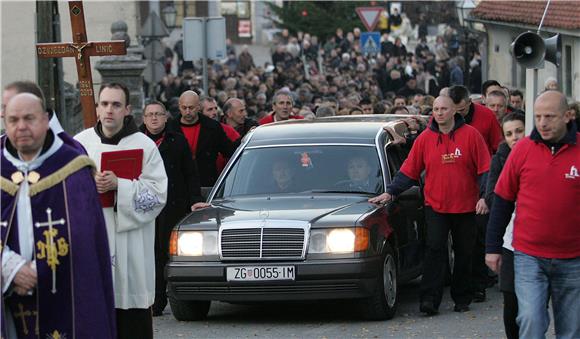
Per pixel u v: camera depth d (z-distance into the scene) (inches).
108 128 1029.8
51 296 836.6
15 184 836.0
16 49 3452.3
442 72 4557.1
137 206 1007.6
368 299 1318.9
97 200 854.5
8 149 843.4
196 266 1305.4
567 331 978.7
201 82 4598.9
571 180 951.0
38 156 839.1
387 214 1357.0
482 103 1887.3
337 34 6894.7
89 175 852.0
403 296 1519.4
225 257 1300.4
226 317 1407.5
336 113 2214.6
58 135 858.1
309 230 1291.8
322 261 1283.2
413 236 1435.8
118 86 1036.5
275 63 6176.2
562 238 957.2
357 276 1282.0
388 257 1337.4
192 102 1585.9
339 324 1331.2
